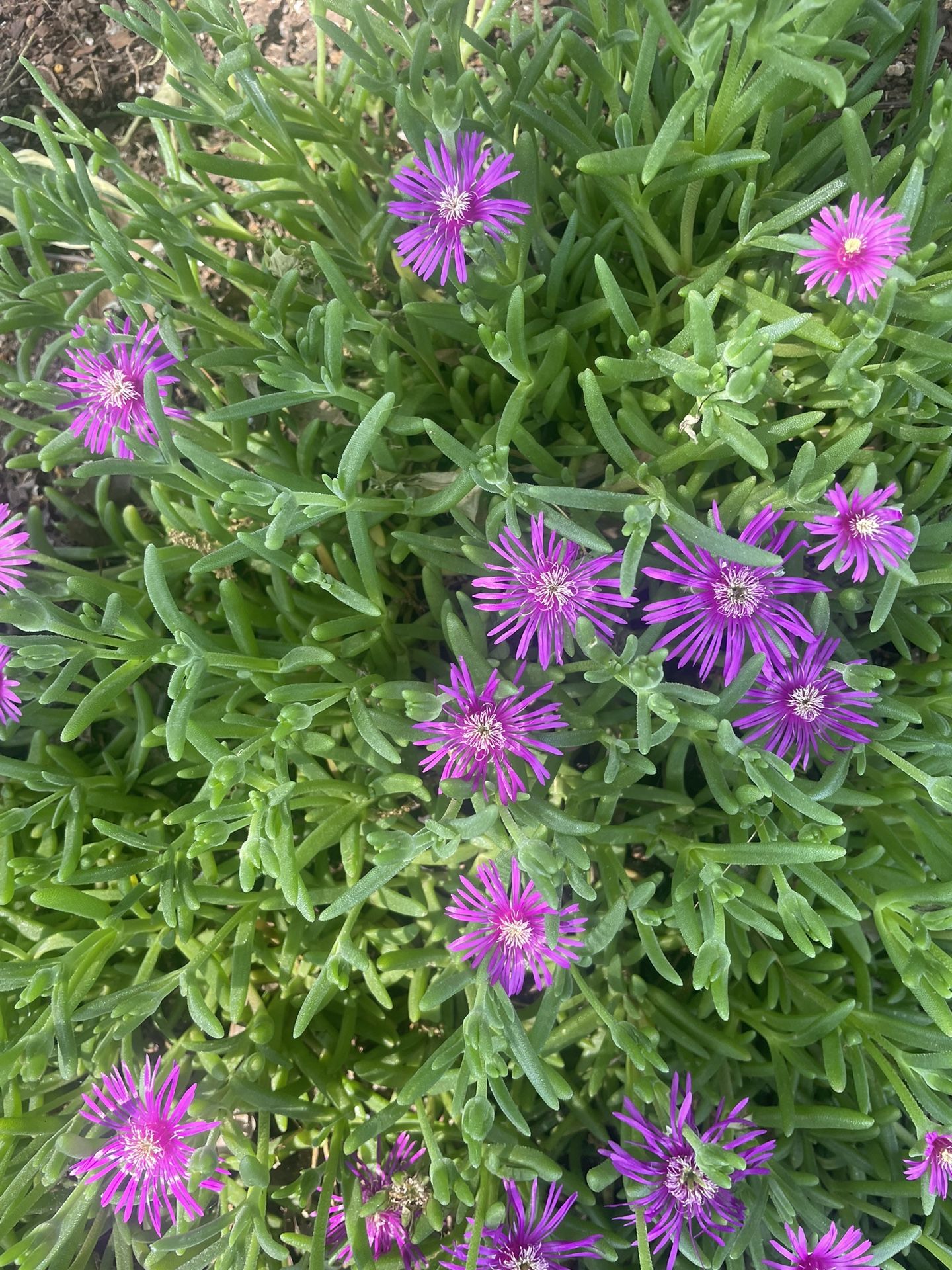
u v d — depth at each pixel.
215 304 0.42
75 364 0.33
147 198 0.30
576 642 0.32
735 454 0.31
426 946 0.33
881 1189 0.31
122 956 0.36
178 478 0.31
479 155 0.29
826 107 0.36
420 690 0.29
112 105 0.44
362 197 0.37
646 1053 0.28
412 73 0.29
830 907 0.33
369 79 0.30
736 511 0.30
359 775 0.33
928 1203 0.29
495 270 0.29
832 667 0.28
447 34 0.30
